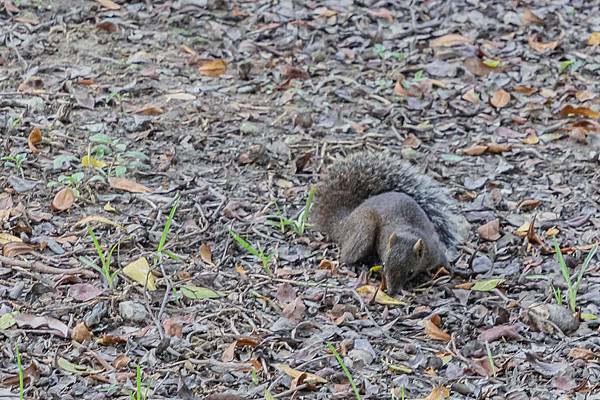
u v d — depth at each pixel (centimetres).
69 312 940
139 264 999
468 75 1540
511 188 1245
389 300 999
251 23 1645
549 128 1396
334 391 852
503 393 857
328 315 970
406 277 1023
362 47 1605
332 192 1141
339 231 1104
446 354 911
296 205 1179
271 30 1628
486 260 1087
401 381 870
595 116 1427
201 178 1216
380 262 1073
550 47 1619
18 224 1070
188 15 1638
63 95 1364
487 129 1396
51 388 835
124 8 1641
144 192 1169
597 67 1570
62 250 1042
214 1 1678
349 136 1354
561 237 1129
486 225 1140
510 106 1460
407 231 1054
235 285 1009
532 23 1691
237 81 1477
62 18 1582
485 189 1244
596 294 1013
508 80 1529
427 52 1598
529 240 1114
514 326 954
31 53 1477
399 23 1683
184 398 827
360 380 866
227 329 934
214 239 1088
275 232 1116
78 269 1002
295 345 919
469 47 1606
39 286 966
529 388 864
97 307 941
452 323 966
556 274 1055
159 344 889
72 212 1116
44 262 1017
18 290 966
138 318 933
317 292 1000
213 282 1007
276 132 1348
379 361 901
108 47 1525
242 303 977
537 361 896
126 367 869
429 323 949
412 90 1477
